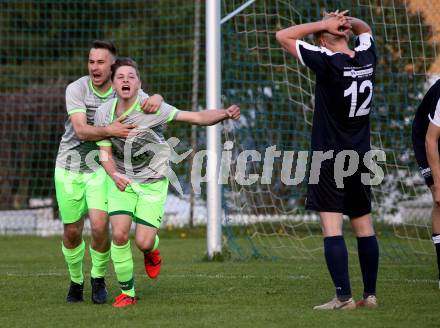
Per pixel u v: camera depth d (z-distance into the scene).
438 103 21.92
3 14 71.50
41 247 46.59
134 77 21.31
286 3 40.25
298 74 41.31
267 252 40.31
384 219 46.88
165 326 18.11
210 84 36.16
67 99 22.19
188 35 64.81
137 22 67.06
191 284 26.34
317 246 43.69
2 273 30.33
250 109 45.44
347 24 20.41
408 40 40.16
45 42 66.75
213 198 36.41
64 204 22.36
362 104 20.03
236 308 20.67
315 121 20.39
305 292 24.08
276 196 48.28
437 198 22.22
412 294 23.31
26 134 64.38
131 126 21.02
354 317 18.94
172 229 58.50
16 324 18.72
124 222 21.17
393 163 42.97
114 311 20.44
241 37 43.81
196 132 58.25
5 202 67.69
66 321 19.03
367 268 20.83
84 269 32.53
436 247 24.97
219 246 36.56
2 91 70.25
